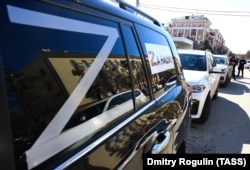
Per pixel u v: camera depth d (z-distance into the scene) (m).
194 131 4.91
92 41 1.19
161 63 2.35
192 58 6.62
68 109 0.98
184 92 2.97
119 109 1.39
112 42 1.37
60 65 0.97
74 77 1.04
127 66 1.54
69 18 1.05
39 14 0.90
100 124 1.18
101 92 1.23
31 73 0.84
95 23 1.23
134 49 1.68
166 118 1.98
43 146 0.85
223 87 11.64
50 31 0.94
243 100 8.52
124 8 1.75
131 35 1.66
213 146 4.17
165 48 2.62
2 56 0.75
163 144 1.77
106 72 1.29
